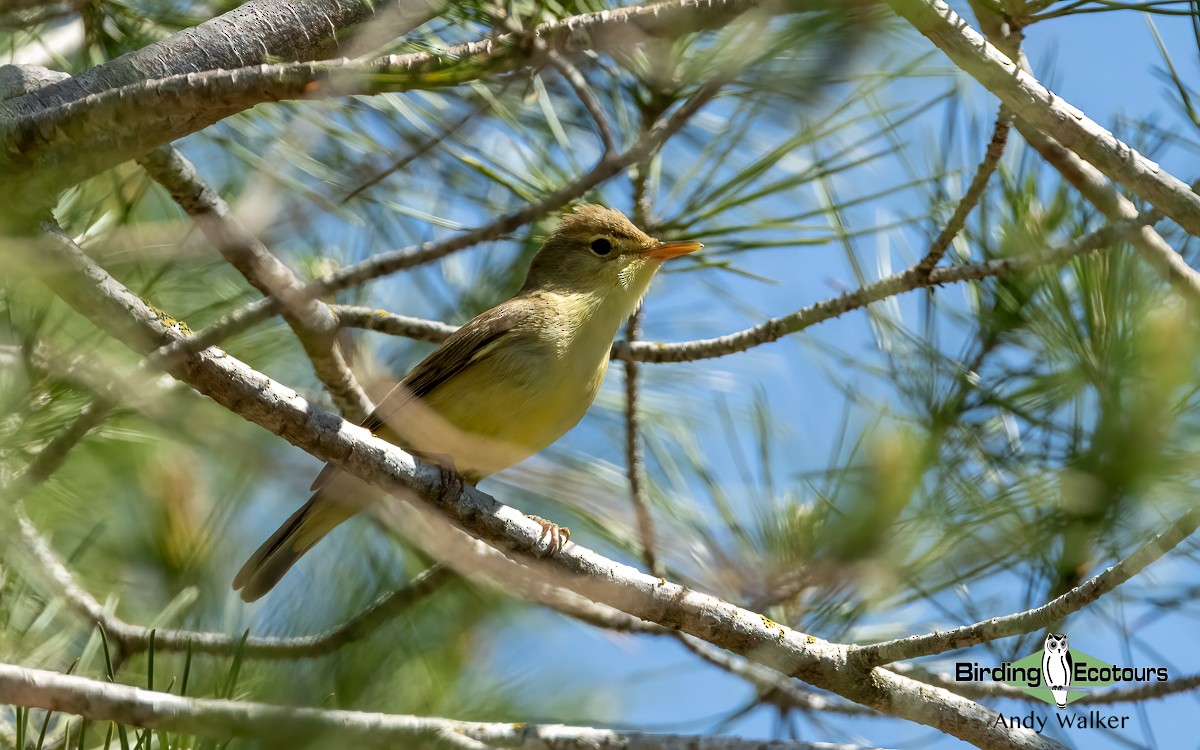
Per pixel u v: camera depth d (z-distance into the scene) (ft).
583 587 27.04
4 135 21.58
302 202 26.73
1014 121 26.20
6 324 24.72
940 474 22.29
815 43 20.18
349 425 26.12
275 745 17.15
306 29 26.00
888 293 28.45
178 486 31.07
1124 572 20.43
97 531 28.60
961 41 21.53
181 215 33.14
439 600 30.48
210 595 30.17
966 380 24.58
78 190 27.78
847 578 22.65
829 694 32.42
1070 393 22.63
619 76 31.83
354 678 23.29
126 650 27.27
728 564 25.36
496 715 26.03
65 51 30.71
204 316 31.55
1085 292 23.21
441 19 24.61
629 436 33.32
